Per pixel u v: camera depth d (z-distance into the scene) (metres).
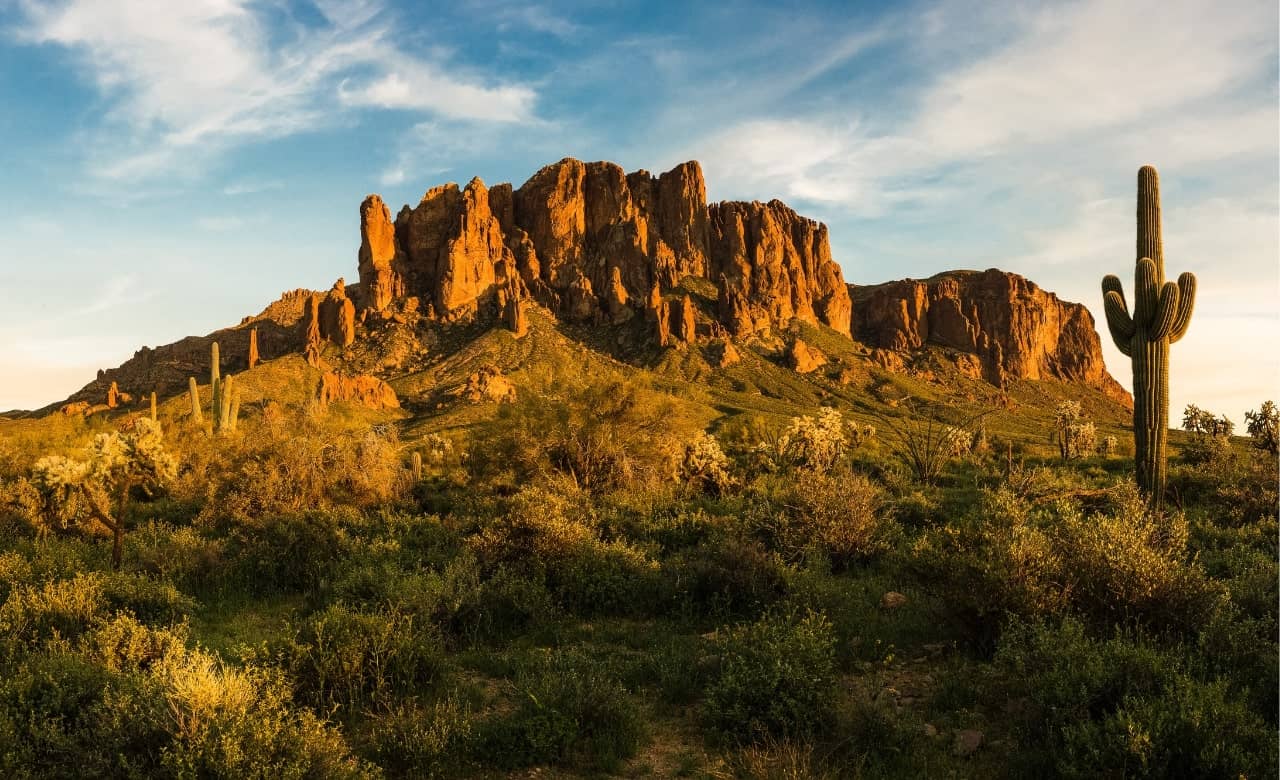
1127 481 15.71
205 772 5.00
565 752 6.19
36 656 6.80
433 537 16.48
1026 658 6.35
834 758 5.95
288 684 6.81
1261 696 5.69
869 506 14.17
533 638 9.98
